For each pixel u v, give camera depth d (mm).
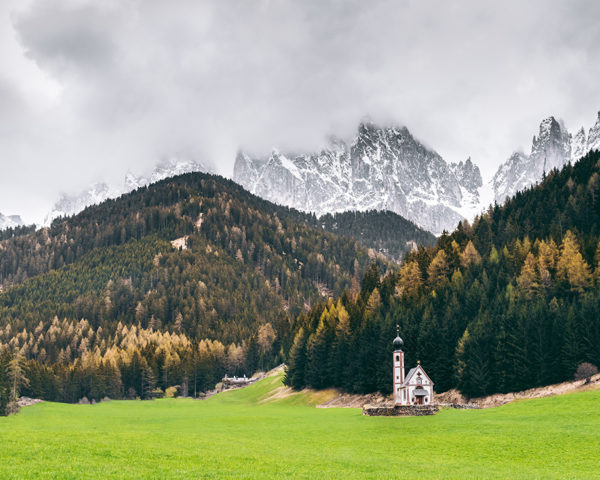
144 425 89812
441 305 131750
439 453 56812
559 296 120125
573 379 98188
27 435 59906
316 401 133750
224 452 53469
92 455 47375
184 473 41250
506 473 46125
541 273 123188
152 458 47750
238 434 72375
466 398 108938
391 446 61812
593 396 82312
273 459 50344
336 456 54156
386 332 124125
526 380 103125
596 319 100125
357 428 77812
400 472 45844
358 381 127000
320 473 44125
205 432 75000
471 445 59656
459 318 122875
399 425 78188
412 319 127625
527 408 83750
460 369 109500
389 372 119562
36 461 42844
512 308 112500
